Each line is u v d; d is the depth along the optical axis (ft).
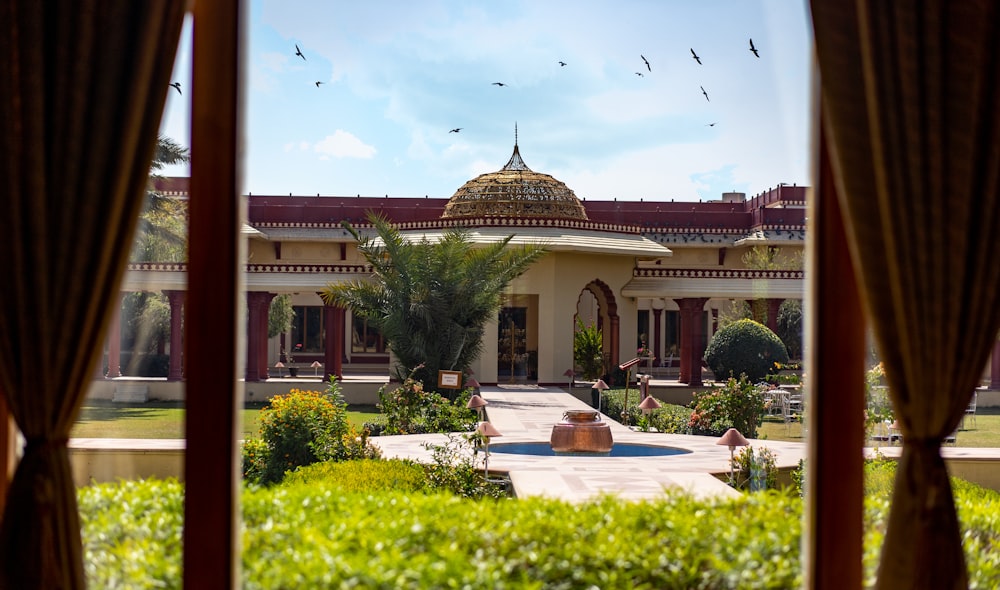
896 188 9.11
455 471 23.70
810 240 9.97
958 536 9.34
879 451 18.34
